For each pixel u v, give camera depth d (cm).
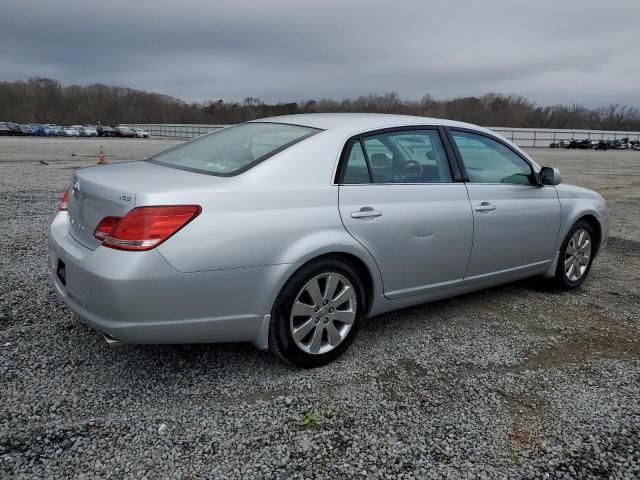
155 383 289
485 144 409
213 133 388
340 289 316
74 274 272
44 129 5828
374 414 268
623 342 369
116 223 260
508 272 420
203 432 248
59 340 334
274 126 354
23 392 274
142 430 247
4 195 929
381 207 325
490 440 251
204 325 270
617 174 1984
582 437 256
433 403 281
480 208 382
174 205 257
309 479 220
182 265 256
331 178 310
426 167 363
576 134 6012
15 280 445
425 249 350
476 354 341
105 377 293
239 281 272
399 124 357
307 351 305
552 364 332
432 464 233
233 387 289
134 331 256
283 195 289
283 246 283
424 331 376
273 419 261
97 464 223
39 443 234
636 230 805
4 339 332
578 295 471
